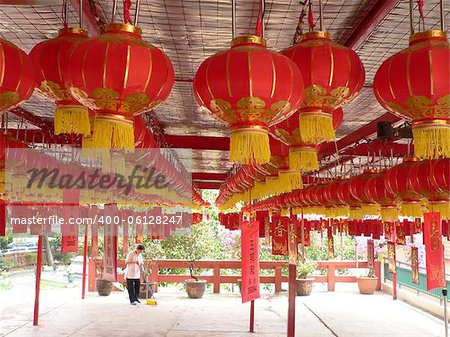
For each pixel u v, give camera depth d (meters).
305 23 4.63
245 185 9.27
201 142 9.77
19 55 2.84
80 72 2.77
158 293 17.00
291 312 7.93
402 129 7.18
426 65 2.85
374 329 11.33
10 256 21.42
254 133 2.94
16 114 7.97
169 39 5.21
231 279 17.44
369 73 6.06
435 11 4.40
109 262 9.04
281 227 10.32
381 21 4.63
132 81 2.78
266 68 2.78
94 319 11.96
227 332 10.72
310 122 3.24
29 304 13.94
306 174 12.18
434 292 13.64
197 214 18.27
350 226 13.88
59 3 4.28
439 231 6.24
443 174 5.55
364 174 7.34
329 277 18.00
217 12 4.54
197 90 2.97
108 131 2.90
